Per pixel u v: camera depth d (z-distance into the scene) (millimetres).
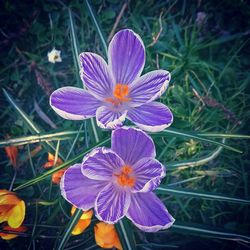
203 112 245
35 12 271
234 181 239
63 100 177
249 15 276
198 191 187
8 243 223
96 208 163
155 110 179
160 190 187
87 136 203
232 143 242
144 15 275
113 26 264
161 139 229
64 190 168
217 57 269
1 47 263
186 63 243
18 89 258
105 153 164
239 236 184
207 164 239
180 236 229
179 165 199
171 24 275
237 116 246
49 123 245
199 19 267
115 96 181
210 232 186
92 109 182
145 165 172
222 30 276
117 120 164
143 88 185
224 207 236
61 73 257
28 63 259
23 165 237
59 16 271
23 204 175
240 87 251
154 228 165
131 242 178
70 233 179
